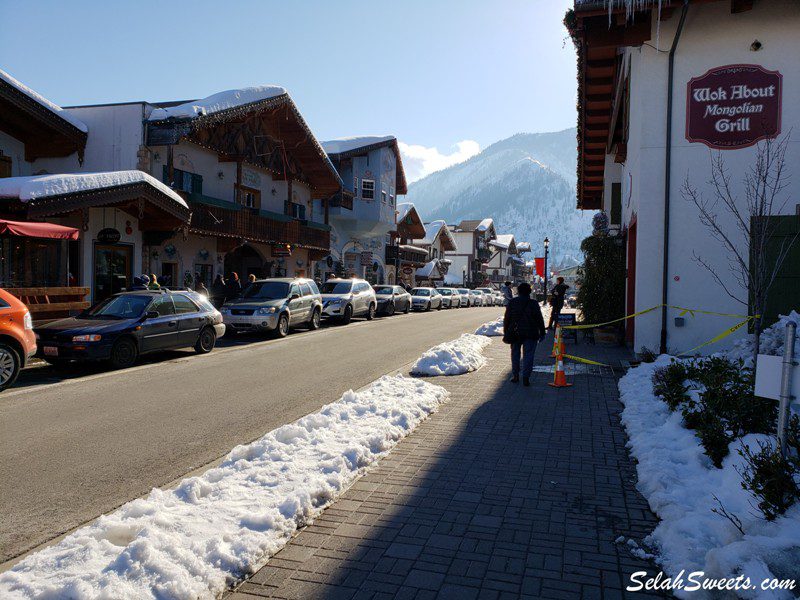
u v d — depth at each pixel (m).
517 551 4.04
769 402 5.60
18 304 10.03
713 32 11.05
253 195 28.52
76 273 18.38
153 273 21.47
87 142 21.30
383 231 42.94
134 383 10.45
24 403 8.83
